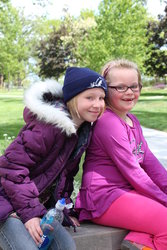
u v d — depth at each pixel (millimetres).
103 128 2496
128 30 25484
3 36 51156
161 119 12906
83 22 41438
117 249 2416
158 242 2285
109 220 2428
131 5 25391
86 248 2350
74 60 43156
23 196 2029
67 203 2441
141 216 2330
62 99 2365
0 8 25734
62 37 41625
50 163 2205
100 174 2504
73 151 2377
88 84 2258
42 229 2039
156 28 37312
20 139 2133
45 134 2109
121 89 2609
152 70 39719
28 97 2174
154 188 2414
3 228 2064
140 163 2770
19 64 54250
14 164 2076
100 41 25578
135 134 2703
